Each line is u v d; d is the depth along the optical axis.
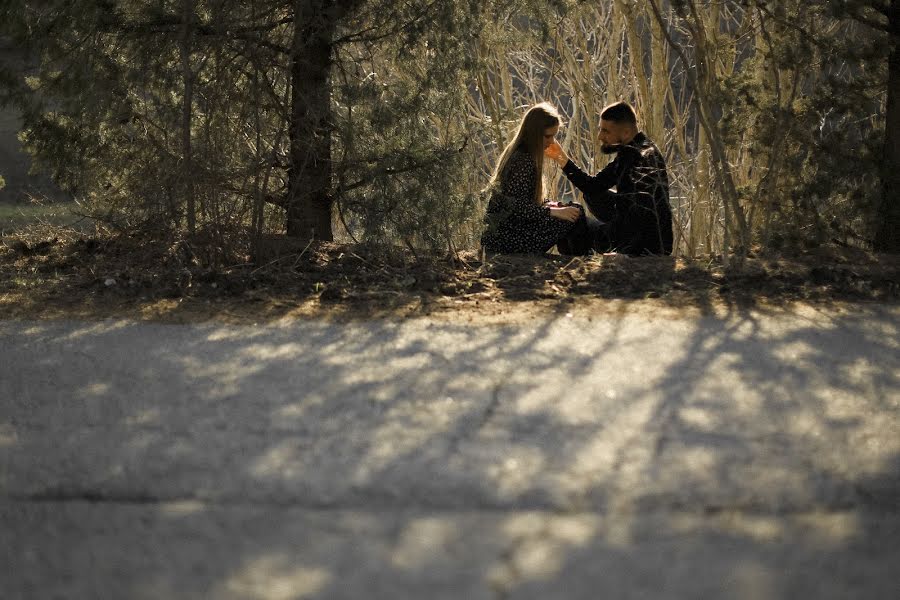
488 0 7.44
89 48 7.05
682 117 12.37
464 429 3.54
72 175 7.68
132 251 7.04
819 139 7.24
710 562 2.54
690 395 3.89
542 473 3.12
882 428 3.51
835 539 2.67
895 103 6.98
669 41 6.37
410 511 2.87
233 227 6.77
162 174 6.88
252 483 3.10
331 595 2.40
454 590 2.42
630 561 2.55
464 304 5.66
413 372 4.27
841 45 6.92
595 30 12.73
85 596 2.44
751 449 3.31
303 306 5.66
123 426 3.66
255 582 2.48
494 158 11.00
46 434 3.60
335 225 8.41
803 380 4.07
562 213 7.33
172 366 4.45
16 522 2.88
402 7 7.18
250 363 4.47
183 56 6.55
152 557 2.63
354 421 3.65
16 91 7.32
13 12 6.85
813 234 7.09
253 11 6.90
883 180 7.00
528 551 2.62
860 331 4.87
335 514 2.86
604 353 4.53
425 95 7.23
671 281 6.04
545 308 5.52
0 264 6.96
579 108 12.53
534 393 3.94
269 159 6.72
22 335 5.11
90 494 3.06
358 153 7.23
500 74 12.12
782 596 2.38
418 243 7.20
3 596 2.45
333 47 7.48
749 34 9.55
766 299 5.58
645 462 3.20
